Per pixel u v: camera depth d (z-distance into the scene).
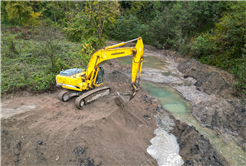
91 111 8.48
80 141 6.39
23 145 6.01
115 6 20.95
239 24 13.88
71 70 9.75
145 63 20.58
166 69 18.36
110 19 22.45
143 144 7.27
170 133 8.14
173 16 26.36
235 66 14.83
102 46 20.09
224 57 16.25
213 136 7.95
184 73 16.64
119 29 34.34
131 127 8.13
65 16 31.28
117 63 19.83
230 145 7.43
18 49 13.50
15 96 9.14
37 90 9.91
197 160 6.16
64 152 6.02
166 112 9.82
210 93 12.19
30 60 12.54
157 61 22.00
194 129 7.93
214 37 17.00
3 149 5.70
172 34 26.69
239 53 15.05
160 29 28.16
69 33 23.39
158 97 11.72
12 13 20.94
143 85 13.55
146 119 9.03
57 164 5.71
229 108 9.65
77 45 19.20
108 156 6.24
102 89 9.78
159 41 29.72
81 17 24.56
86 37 22.23
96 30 22.33
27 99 9.02
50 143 6.17
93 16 21.94
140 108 9.91
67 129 6.84
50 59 12.56
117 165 6.05
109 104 9.18
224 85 12.24
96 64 8.77
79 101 8.28
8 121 6.57
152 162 6.38
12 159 5.60
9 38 13.38
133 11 37.69
